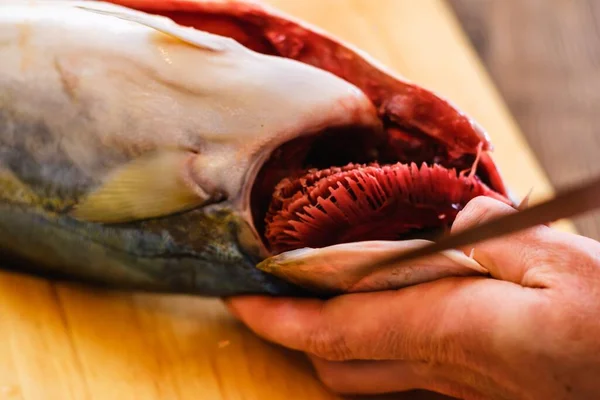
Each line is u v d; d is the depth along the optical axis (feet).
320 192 1.37
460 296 1.34
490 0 2.06
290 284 1.41
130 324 1.45
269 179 1.41
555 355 1.30
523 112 1.96
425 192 1.37
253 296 1.43
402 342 1.37
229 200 1.37
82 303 1.45
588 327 1.29
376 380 1.42
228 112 1.36
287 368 1.46
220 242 1.38
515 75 2.00
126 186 1.35
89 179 1.36
